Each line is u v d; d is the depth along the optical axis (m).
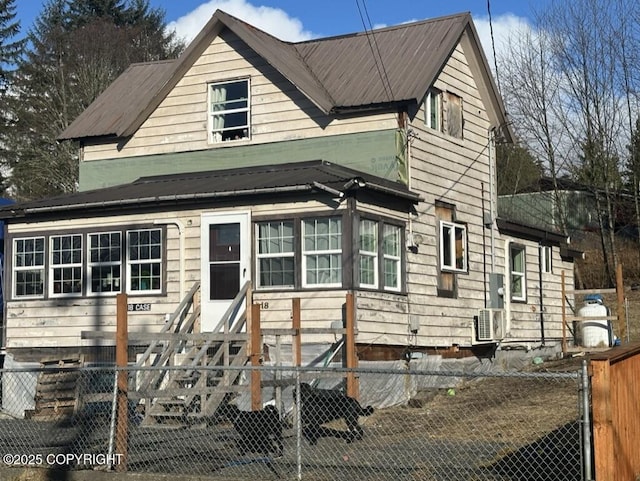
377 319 18.31
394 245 19.44
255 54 21.73
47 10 62.03
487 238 23.69
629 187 42.78
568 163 42.44
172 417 15.28
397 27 22.95
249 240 18.41
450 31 21.95
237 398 16.02
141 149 22.86
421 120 21.02
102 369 11.50
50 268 20.25
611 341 26.25
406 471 11.12
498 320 22.66
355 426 14.10
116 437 11.41
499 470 11.06
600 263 40.78
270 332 15.41
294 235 18.03
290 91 21.30
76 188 43.53
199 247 18.86
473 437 14.07
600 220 39.78
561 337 27.50
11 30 57.69
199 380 14.71
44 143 46.97
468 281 22.47
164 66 25.59
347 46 22.81
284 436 14.27
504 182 47.22
